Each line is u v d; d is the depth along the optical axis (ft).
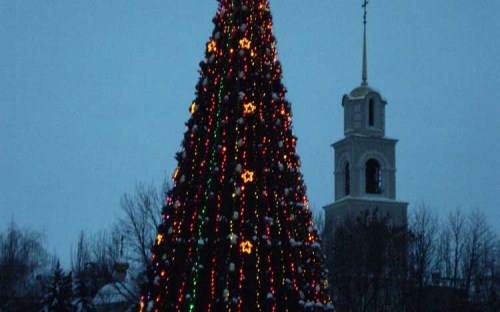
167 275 62.34
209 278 60.95
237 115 63.21
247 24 65.62
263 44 65.62
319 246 65.98
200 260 61.31
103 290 179.22
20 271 216.74
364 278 163.84
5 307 184.24
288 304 61.82
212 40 66.49
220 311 60.39
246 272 60.80
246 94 63.82
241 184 61.67
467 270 176.45
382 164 234.38
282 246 62.39
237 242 60.80
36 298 187.01
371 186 234.58
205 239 61.62
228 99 63.62
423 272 166.50
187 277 61.26
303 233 64.69
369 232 174.91
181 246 62.18
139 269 186.91
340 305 159.22
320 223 186.09
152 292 62.90
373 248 168.14
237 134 62.80
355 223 203.31
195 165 63.52
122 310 172.45
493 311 169.58
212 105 64.03
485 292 181.78
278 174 63.46
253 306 60.54
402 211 227.40
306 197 66.54
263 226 61.67
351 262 163.73
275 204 62.75
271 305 60.49
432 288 168.66
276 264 61.93
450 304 164.45
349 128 240.12
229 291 60.44
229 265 60.44
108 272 191.21
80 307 125.80
